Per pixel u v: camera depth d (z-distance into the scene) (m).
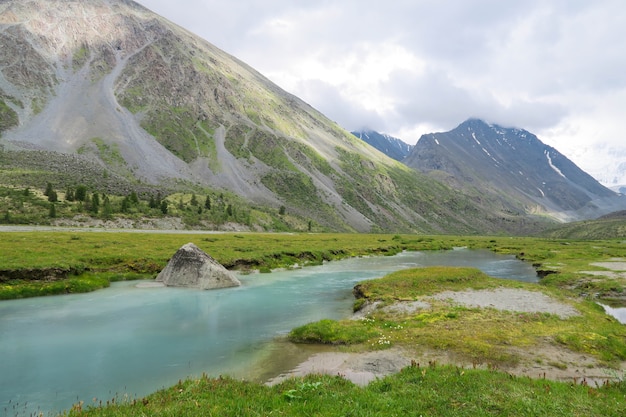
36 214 129.62
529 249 119.44
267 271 61.38
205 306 35.75
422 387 13.94
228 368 20.03
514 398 12.58
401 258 91.81
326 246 96.44
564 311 32.03
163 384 17.77
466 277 46.62
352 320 29.53
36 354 21.86
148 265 52.53
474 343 22.47
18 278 39.00
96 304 35.19
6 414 14.38
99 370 19.52
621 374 18.44
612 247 125.62
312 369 19.53
